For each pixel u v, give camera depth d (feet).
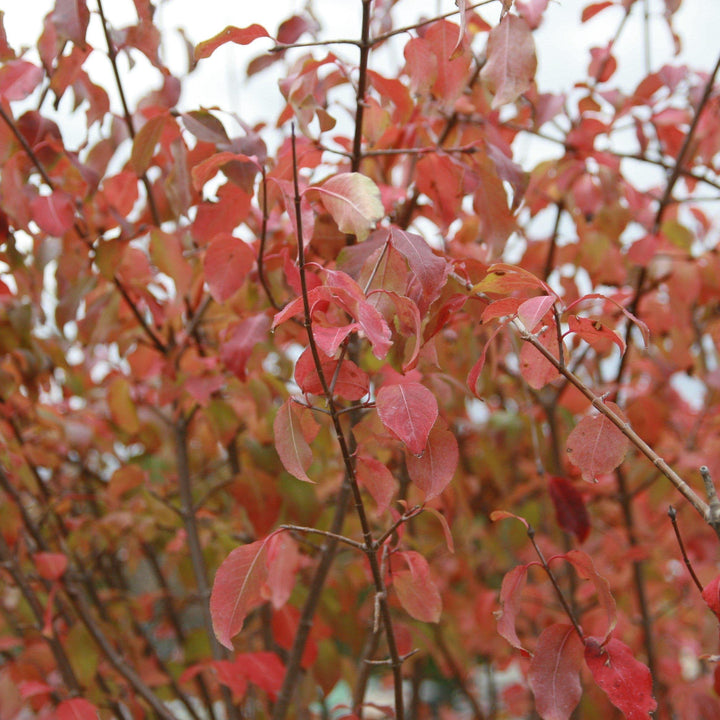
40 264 4.40
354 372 3.60
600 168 4.80
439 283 3.58
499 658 6.29
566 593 5.88
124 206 4.58
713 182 4.83
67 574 5.04
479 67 4.36
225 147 3.97
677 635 6.58
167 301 4.69
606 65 4.85
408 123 4.44
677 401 5.55
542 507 5.43
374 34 4.82
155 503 4.98
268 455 4.70
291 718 5.24
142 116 4.66
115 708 5.02
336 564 5.18
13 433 4.99
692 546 5.50
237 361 4.20
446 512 4.59
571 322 3.57
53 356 5.02
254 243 4.38
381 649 5.87
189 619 7.18
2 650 5.16
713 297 5.04
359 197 3.60
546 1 4.36
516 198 4.12
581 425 3.57
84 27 4.03
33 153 4.32
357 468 3.76
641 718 3.52
